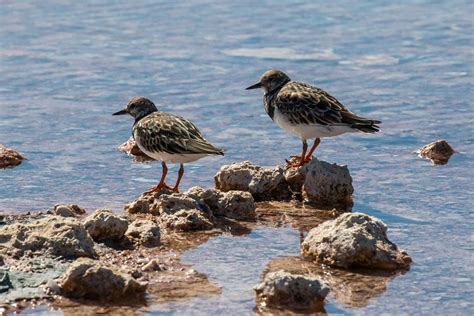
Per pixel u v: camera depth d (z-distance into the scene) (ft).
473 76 72.49
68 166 53.36
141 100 50.96
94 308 34.86
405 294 37.04
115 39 82.02
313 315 34.88
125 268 38.34
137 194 49.08
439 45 80.94
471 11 91.91
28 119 61.77
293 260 40.27
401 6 93.91
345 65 75.56
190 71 73.51
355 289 37.37
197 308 35.12
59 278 36.60
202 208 45.39
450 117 63.21
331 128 51.13
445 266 39.86
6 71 72.49
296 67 74.84
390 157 55.67
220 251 41.06
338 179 47.91
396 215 46.26
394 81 71.46
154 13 90.63
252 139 58.90
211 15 90.22
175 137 46.78
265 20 88.53
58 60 75.72
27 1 93.86
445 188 50.21
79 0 94.79
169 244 41.68
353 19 89.10
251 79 71.77
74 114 63.16
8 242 39.17
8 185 49.78
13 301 34.99
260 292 35.88
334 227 40.55
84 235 39.55
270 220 45.57
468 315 35.29
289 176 49.65
